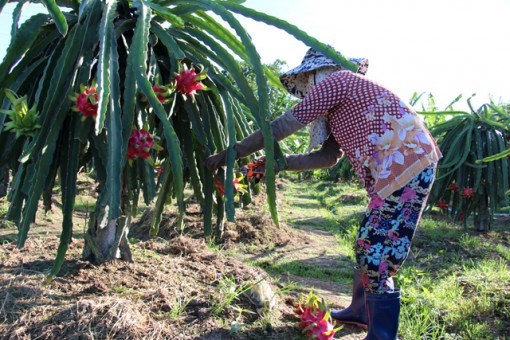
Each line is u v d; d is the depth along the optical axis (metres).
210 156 2.16
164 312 2.09
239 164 2.41
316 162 2.43
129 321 1.89
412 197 2.02
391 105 2.00
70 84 1.82
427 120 8.45
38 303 2.01
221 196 2.28
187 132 2.23
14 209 1.85
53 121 1.75
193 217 5.27
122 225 2.53
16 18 1.78
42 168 1.70
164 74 2.26
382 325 2.09
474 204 6.54
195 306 2.18
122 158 1.78
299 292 3.02
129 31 2.16
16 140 1.94
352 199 9.83
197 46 2.26
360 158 2.06
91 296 2.14
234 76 2.09
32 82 2.02
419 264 4.62
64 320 1.87
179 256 2.97
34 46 2.00
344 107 2.05
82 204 6.39
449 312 2.79
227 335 2.04
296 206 9.20
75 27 1.88
